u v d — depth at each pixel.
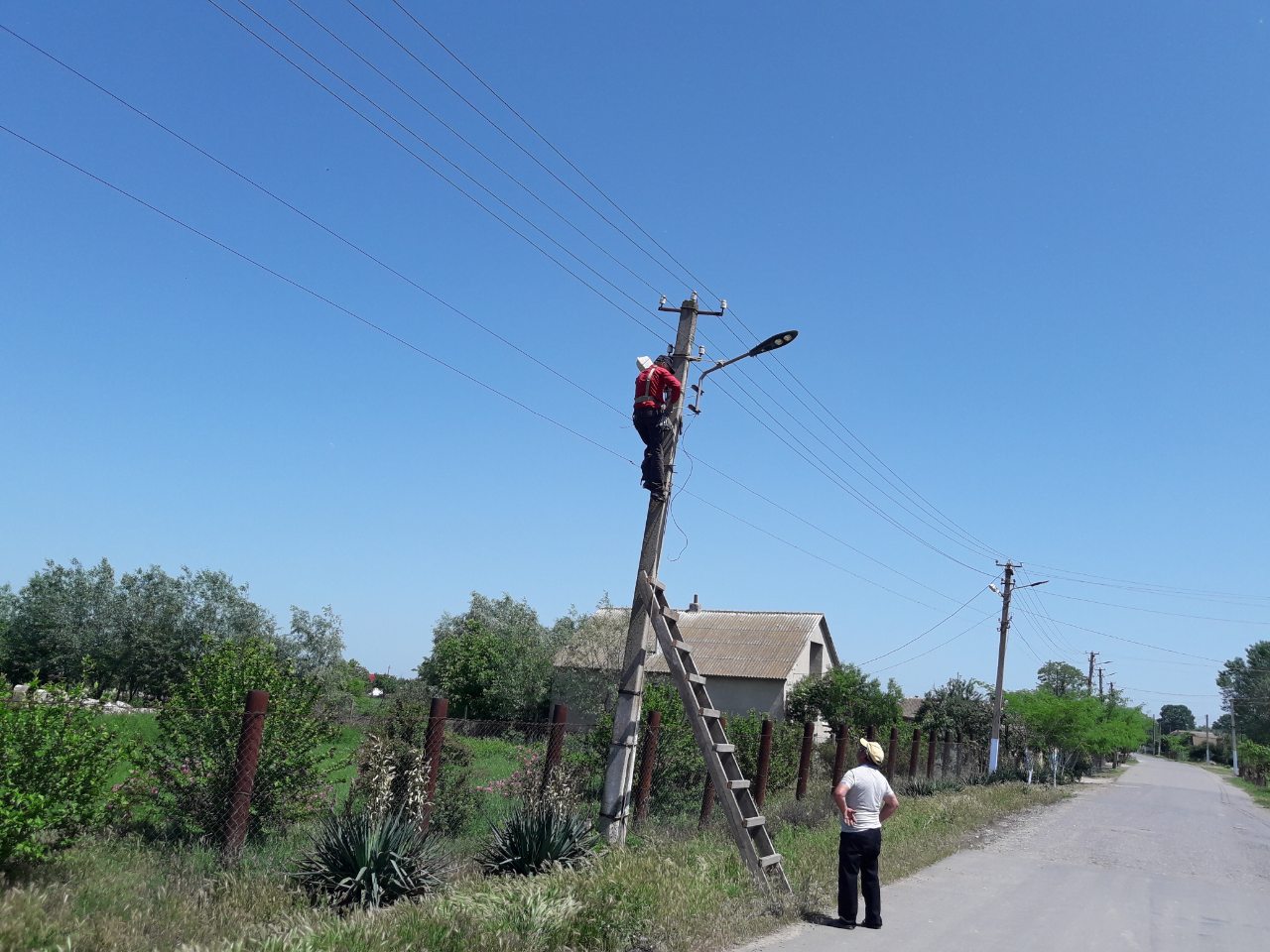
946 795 24.12
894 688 40.75
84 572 31.16
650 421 11.47
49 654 30.14
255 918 6.70
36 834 6.61
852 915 8.83
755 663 42.50
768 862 10.02
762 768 15.42
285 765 8.93
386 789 9.17
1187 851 17.75
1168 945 9.13
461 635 43.16
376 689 46.38
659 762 14.88
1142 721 64.19
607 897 7.37
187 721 8.75
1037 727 44.50
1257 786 59.62
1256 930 10.26
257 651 9.41
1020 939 8.82
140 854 7.91
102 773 6.86
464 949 6.22
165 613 30.55
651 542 11.58
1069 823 21.80
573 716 35.06
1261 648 120.00
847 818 8.93
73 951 5.49
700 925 7.83
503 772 17.39
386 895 7.50
